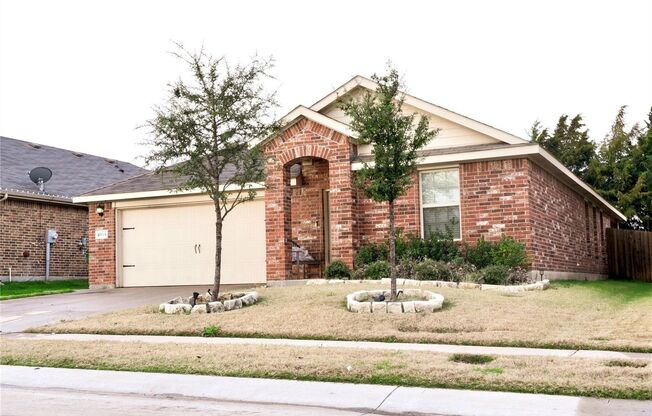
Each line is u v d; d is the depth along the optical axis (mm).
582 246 22359
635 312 12438
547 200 17984
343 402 6887
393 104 13219
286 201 18016
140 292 18922
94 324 12250
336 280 16062
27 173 25203
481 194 16672
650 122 39344
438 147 17750
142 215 21359
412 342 10086
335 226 17406
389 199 12883
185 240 20750
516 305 12398
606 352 9016
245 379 7984
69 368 8961
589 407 6398
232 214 20234
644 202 34562
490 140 17219
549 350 9266
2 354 9695
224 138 13477
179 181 20188
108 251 21375
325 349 9375
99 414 6551
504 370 7758
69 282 24156
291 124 17922
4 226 22594
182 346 9898
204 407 6840
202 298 14219
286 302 13242
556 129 41188
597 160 37469
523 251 15734
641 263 25688
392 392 7188
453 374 7590
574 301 13453
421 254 16531
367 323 11195
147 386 7809
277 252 17719
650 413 6145
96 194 21516
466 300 12664
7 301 17094
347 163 17359
